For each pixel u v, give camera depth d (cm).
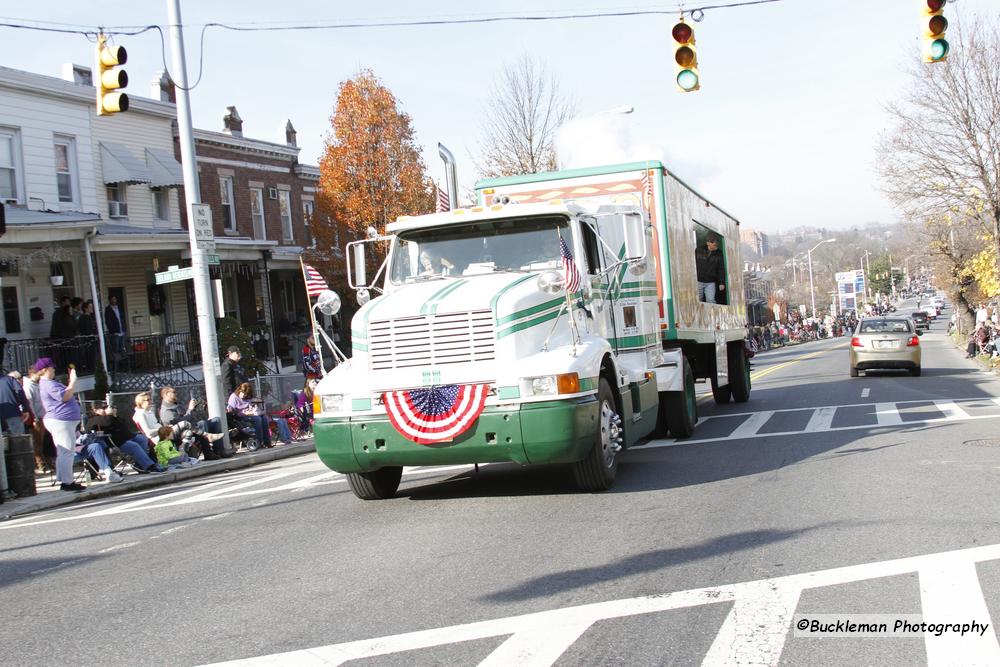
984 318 3569
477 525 807
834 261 17688
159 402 1895
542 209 973
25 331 2361
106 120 2644
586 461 903
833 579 582
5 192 2314
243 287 3322
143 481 1430
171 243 2497
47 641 557
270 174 3456
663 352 1294
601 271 1023
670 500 869
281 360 3262
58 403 1351
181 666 493
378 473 973
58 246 2159
